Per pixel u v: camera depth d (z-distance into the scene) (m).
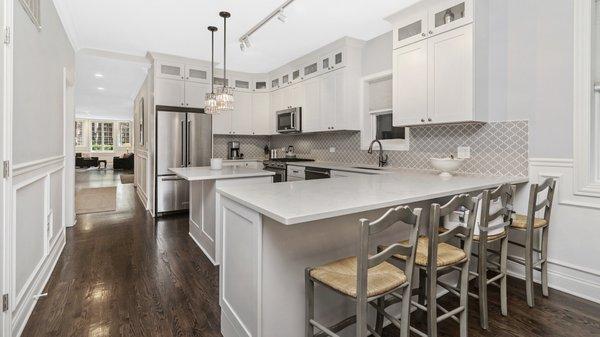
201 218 3.42
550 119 2.54
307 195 1.74
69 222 4.20
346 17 3.51
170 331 1.90
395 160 3.96
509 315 2.11
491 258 2.50
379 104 4.23
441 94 2.91
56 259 2.96
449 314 1.67
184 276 2.66
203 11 3.37
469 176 2.92
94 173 12.22
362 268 1.22
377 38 4.08
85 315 2.05
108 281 2.55
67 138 4.15
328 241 1.76
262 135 6.50
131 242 3.58
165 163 4.98
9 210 1.72
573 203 2.42
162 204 4.94
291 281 1.63
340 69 4.27
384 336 1.87
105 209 5.40
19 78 1.93
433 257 1.52
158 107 4.94
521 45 2.70
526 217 2.43
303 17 3.51
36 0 2.25
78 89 7.59
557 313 2.13
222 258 1.92
